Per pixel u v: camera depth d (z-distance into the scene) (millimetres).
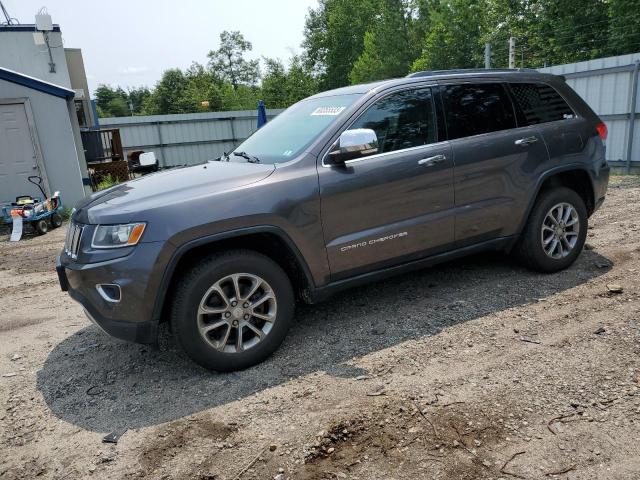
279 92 47906
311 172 3605
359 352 3607
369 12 52312
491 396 2936
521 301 4254
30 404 3285
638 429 2574
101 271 3158
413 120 4082
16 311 5133
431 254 4203
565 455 2430
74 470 2600
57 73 16844
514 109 4562
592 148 4898
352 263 3797
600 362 3217
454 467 2398
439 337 3729
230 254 3361
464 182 4191
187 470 2523
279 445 2656
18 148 11422
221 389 3260
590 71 12117
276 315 3535
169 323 3406
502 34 27609
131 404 3188
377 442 2615
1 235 9859
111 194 3670
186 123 22812
